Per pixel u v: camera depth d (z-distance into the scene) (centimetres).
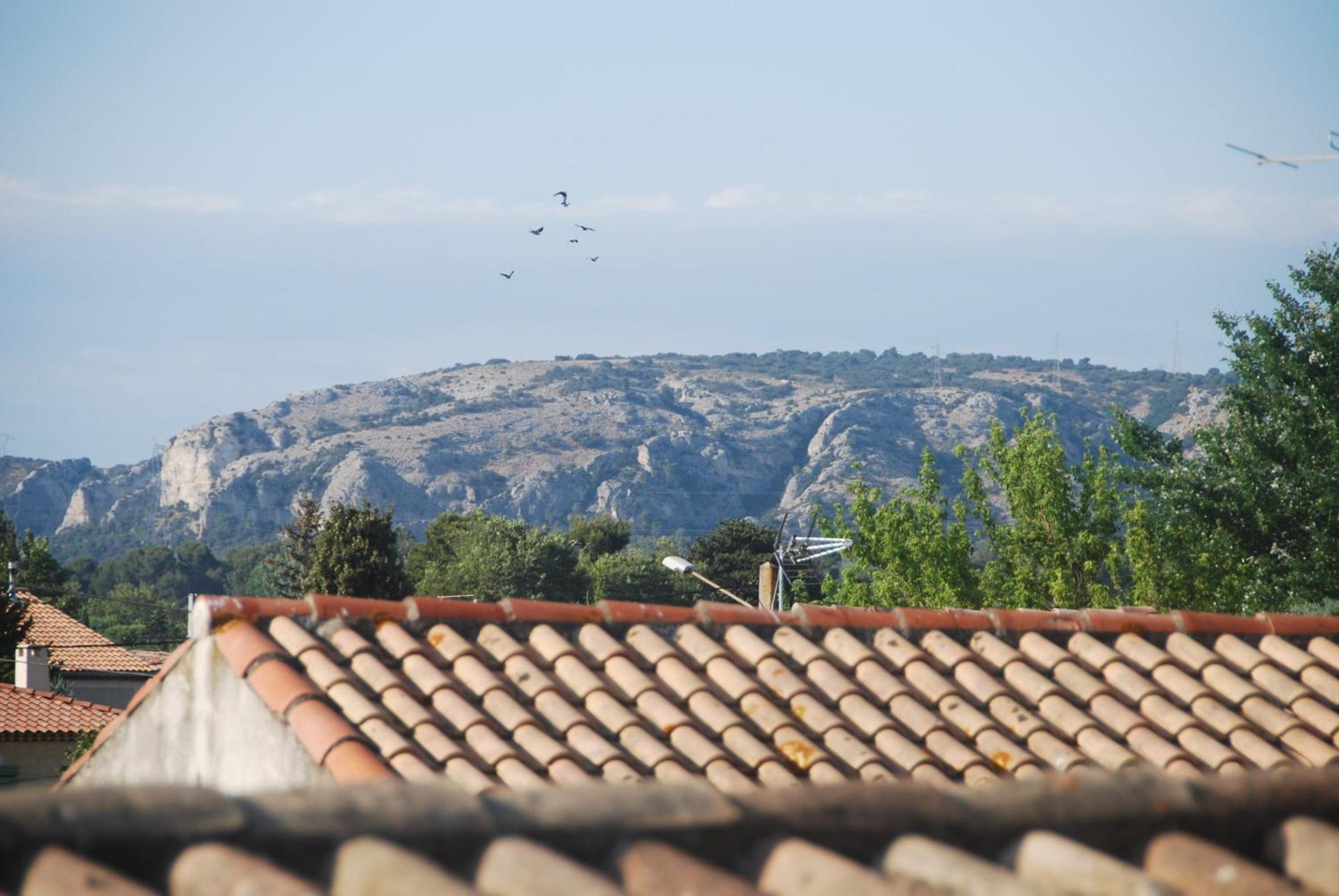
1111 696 3062
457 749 2538
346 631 2881
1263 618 3459
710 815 1129
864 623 3238
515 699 2756
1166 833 1257
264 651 2767
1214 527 10700
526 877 990
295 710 2581
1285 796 1335
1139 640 3300
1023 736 2916
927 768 2731
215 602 2917
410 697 2703
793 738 2741
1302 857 1267
